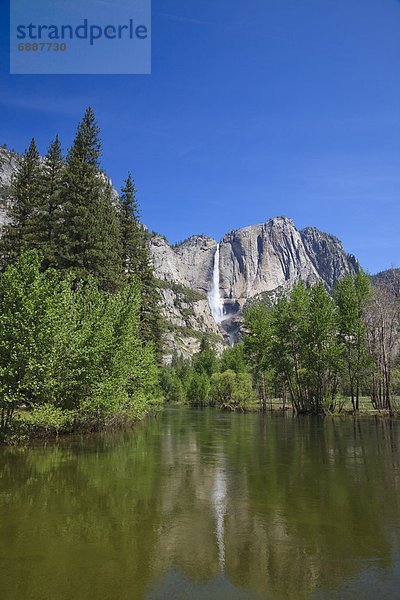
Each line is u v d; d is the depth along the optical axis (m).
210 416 47.62
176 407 84.00
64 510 9.65
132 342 29.78
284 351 47.88
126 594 5.83
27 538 7.93
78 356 22.12
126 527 8.55
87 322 24.00
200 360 109.12
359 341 43.44
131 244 42.00
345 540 7.82
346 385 49.09
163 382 94.88
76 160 34.16
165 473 13.73
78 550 7.35
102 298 28.31
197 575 6.41
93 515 9.30
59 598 5.71
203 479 12.85
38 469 14.34
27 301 19.58
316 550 7.36
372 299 44.06
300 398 47.44
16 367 19.70
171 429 29.91
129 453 17.98
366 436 24.44
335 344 43.12
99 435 25.20
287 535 8.09
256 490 11.52
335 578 6.31
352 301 43.28
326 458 16.73
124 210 42.50
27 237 31.94
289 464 15.42
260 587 6.04
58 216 32.91
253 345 55.75
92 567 6.70
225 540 7.83
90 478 12.94
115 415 27.28
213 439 23.28
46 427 21.47
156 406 47.31
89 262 32.34
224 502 10.34
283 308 47.53
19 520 8.98
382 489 11.63
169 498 10.69
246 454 17.83
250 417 44.78
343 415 43.19
